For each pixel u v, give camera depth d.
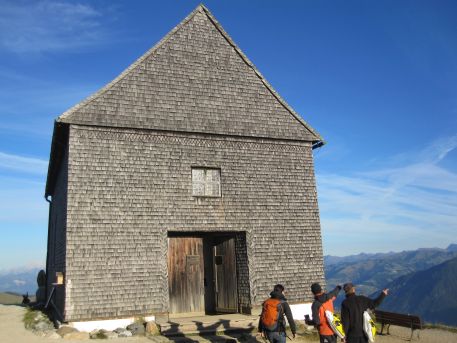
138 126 14.29
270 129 16.25
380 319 13.76
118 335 12.23
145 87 14.74
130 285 13.20
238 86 16.20
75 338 11.91
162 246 13.84
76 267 12.75
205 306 15.52
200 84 15.60
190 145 14.99
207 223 14.62
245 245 15.01
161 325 12.70
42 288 23.55
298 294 15.25
